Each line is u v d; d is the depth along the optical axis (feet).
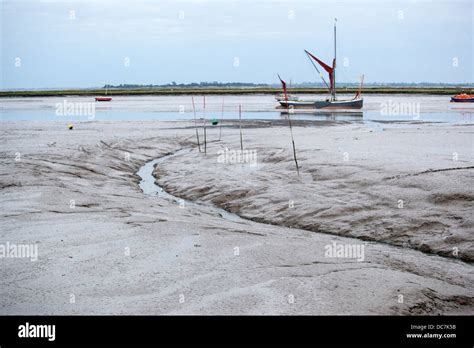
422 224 55.47
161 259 42.65
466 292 38.37
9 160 91.50
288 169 84.33
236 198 73.56
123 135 139.33
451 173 67.82
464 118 196.34
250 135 135.54
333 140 116.67
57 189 68.95
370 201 63.16
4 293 36.06
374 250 48.21
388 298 35.45
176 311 33.32
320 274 39.50
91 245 46.09
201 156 107.55
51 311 33.40
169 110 275.18
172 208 66.85
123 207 62.44
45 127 165.17
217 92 544.62
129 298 35.24
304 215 62.75
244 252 44.68
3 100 447.01
